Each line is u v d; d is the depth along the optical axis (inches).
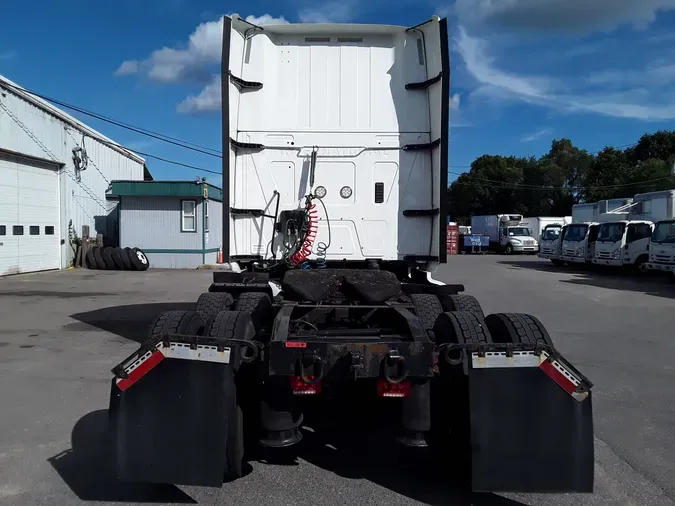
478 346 131.9
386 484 153.7
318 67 245.3
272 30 243.0
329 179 244.2
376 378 142.6
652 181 1894.7
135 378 132.4
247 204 243.6
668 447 182.2
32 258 758.5
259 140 243.3
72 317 411.5
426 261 240.7
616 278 818.2
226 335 148.8
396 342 140.7
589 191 2268.7
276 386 143.3
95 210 942.4
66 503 141.8
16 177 714.8
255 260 242.2
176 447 131.3
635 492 151.4
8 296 530.9
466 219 2650.1
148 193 895.7
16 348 307.9
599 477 160.2
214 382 131.8
